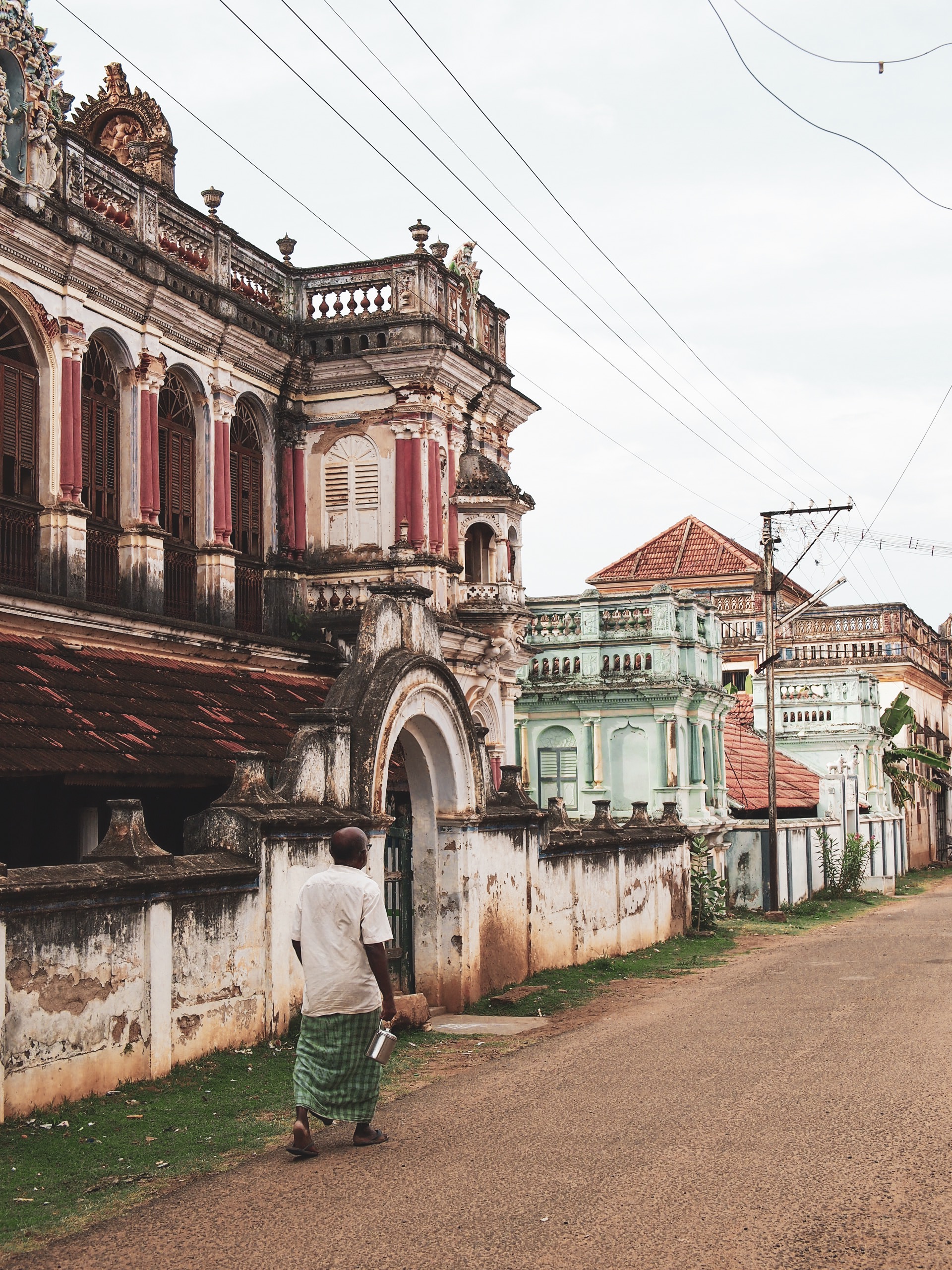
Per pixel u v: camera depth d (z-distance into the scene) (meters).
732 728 46.09
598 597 33.56
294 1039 12.72
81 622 17.67
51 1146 8.96
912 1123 9.09
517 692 27.03
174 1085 10.75
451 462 24.62
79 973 10.15
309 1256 6.84
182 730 16.88
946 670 70.44
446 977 15.80
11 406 17.69
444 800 16.08
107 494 19.52
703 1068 11.23
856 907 35.03
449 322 25.00
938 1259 6.49
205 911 11.70
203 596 21.33
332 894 8.89
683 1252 6.67
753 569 57.97
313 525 24.11
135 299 19.72
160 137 24.03
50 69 18.28
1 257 17.33
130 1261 6.91
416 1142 9.02
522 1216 7.31
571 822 21.59
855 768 47.03
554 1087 10.70
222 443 21.81
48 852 16.50
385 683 14.66
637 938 22.20
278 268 24.03
